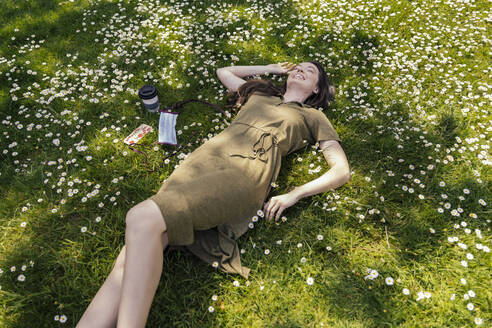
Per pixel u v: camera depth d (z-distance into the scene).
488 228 1.96
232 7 4.01
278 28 3.69
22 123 2.68
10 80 3.04
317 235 1.99
